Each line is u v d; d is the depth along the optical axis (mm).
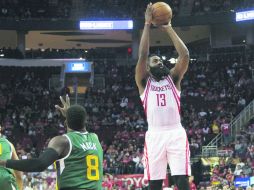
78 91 46656
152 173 7535
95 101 43562
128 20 48500
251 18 45469
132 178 28156
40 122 40125
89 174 6863
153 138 7535
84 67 46094
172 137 7480
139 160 31250
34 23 49375
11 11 49906
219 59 48625
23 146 37250
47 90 45562
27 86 46250
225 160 30125
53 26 49344
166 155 7551
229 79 44719
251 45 47969
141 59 7703
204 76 45750
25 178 24469
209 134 36969
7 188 9250
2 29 49344
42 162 6426
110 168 30969
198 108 41906
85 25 48656
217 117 39219
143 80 7758
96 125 40062
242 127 37281
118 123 40094
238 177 25812
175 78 7727
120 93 45094
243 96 41625
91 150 6961
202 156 32438
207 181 28688
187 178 7434
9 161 6348
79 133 7008
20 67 48875
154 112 7547
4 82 47094
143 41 7664
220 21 47625
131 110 42344
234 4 48438
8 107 42875
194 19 48406
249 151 30688
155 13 7582
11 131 39094
